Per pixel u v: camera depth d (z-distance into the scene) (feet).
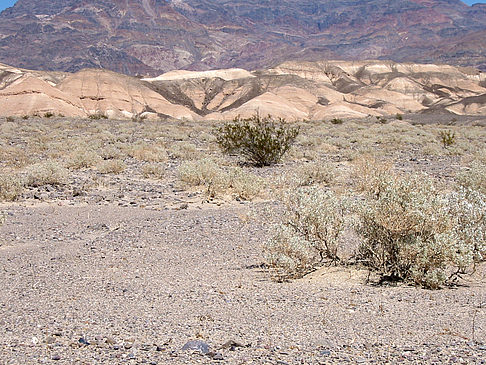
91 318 18.85
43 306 20.43
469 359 14.52
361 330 17.37
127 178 64.39
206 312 19.54
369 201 27.68
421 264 24.11
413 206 24.80
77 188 55.93
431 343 15.93
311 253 29.14
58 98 345.72
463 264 23.86
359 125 181.88
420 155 93.76
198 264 28.73
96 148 93.66
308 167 61.21
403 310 19.57
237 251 31.76
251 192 51.49
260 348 15.88
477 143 120.98
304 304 20.52
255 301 21.01
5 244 34.19
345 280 24.97
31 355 15.23
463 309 19.54
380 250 26.25
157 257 30.27
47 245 33.86
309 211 28.14
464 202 27.35
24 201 49.57
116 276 25.75
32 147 93.15
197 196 52.37
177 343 16.35
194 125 181.16
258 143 76.89
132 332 17.37
